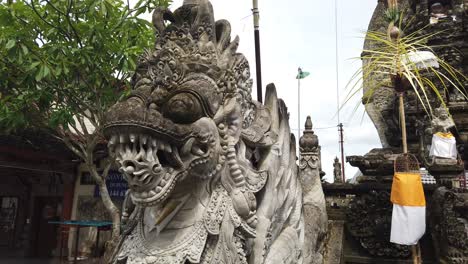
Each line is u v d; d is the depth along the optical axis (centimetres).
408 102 700
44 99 637
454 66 741
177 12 230
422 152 559
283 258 262
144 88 218
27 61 597
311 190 416
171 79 210
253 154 269
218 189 224
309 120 445
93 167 712
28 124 709
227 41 239
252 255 240
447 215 443
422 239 495
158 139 191
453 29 779
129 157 188
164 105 209
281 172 287
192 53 218
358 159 609
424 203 410
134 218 233
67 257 1239
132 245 219
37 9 620
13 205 1496
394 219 415
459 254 425
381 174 603
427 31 795
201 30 225
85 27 603
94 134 693
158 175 195
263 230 247
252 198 233
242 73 244
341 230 518
